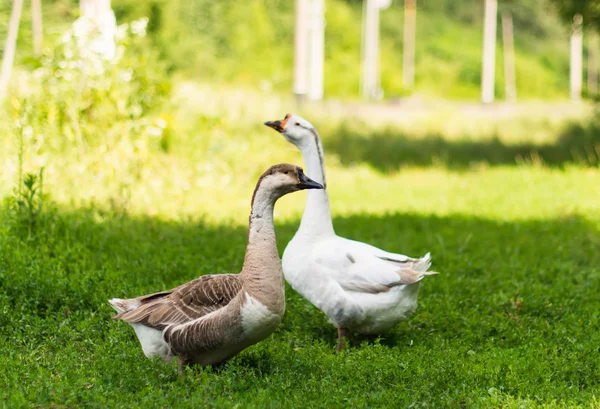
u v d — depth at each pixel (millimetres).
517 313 8492
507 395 6039
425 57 67062
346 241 7703
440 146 24938
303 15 27719
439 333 7824
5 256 8352
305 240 7684
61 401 5516
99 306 7605
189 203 13328
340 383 6121
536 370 6668
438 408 5824
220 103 18250
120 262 9000
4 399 5535
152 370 5984
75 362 6363
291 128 7910
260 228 6098
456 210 15320
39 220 9602
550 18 78688
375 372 6348
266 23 49500
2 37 21297
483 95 55312
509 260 10906
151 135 13891
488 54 55156
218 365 6453
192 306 6129
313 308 8148
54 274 8062
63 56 13617
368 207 15508
